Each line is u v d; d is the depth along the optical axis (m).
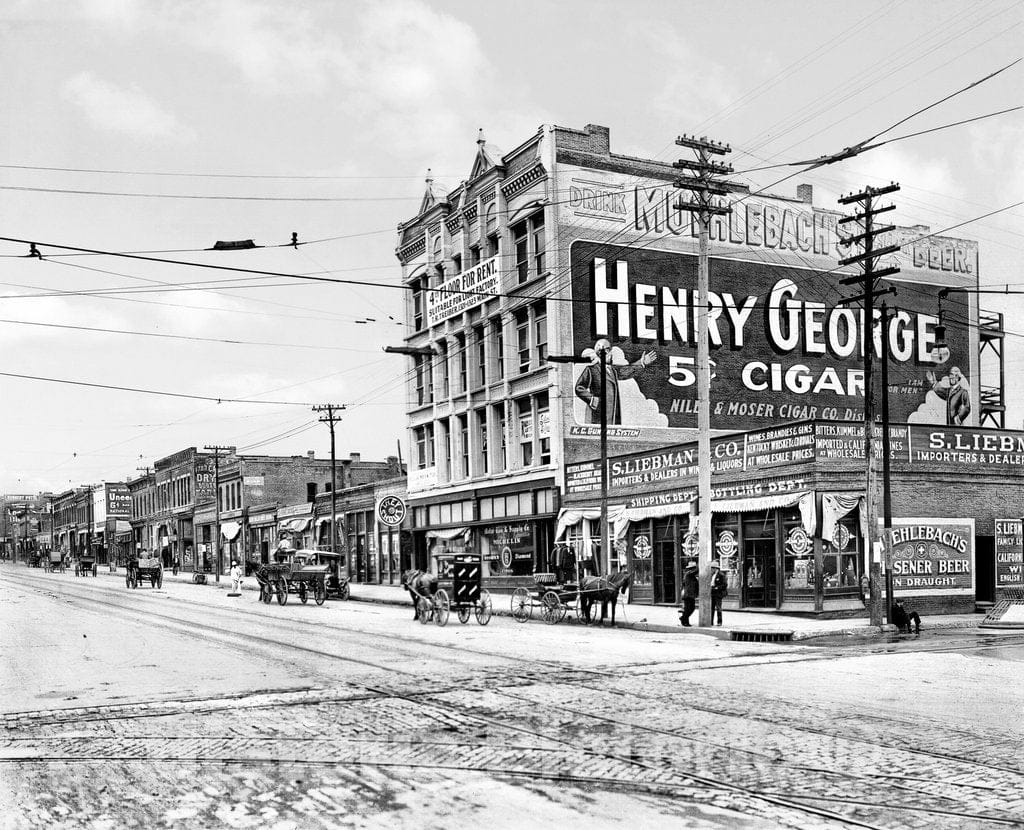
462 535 47.31
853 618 28.62
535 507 41.53
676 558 33.97
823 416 43.66
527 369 42.62
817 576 28.78
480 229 45.41
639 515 35.53
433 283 50.22
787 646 21.30
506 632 24.73
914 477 30.86
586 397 40.19
